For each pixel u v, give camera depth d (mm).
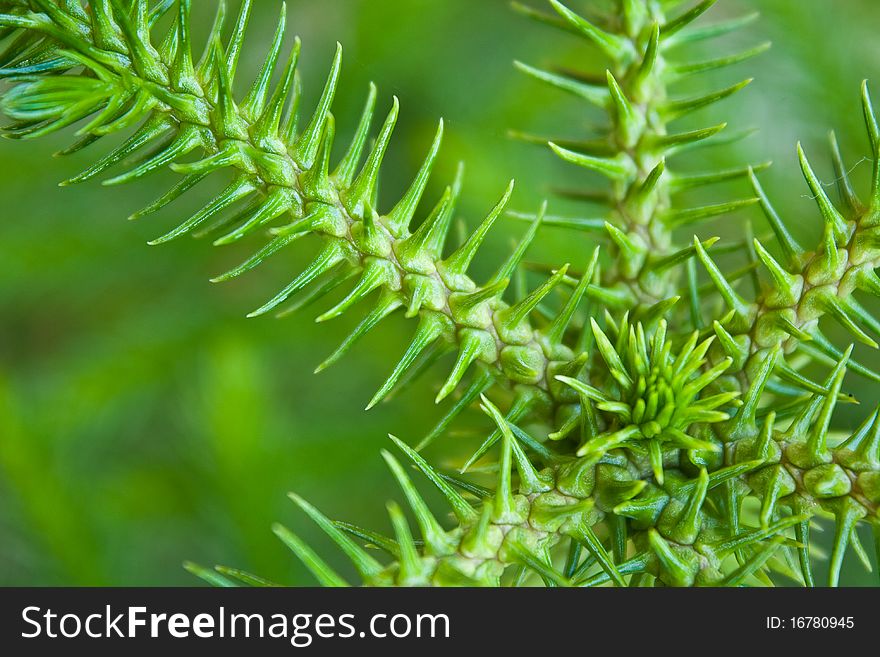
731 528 417
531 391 434
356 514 622
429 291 428
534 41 686
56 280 628
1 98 410
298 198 425
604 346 419
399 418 575
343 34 645
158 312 649
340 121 642
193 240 640
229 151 421
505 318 432
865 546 572
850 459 417
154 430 693
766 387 438
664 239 453
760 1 569
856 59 575
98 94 414
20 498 531
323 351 665
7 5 417
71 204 641
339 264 435
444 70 657
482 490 426
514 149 621
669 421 417
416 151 622
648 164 454
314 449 561
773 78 581
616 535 422
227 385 548
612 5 466
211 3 639
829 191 559
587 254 562
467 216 583
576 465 417
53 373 650
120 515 559
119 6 415
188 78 421
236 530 546
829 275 428
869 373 428
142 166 419
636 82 458
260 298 651
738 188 564
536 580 453
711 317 479
